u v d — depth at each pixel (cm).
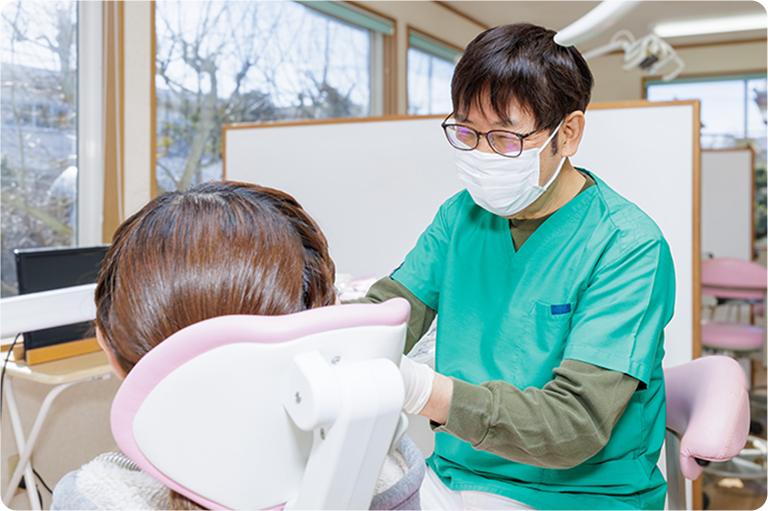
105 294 44
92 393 201
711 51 568
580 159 179
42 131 202
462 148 91
